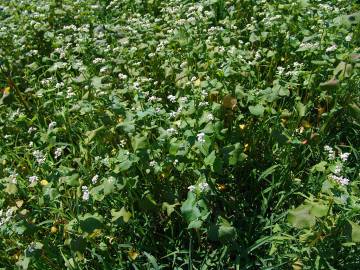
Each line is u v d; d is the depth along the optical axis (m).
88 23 1.42
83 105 0.91
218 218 0.70
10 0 1.77
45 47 1.39
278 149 0.88
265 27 1.12
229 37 1.11
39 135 1.00
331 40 0.98
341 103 0.94
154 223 0.83
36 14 1.42
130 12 1.44
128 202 0.82
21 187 0.88
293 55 1.05
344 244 0.64
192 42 1.09
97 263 0.77
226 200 0.82
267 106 0.88
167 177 0.81
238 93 0.86
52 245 0.74
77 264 0.72
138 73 1.06
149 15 1.36
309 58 1.03
